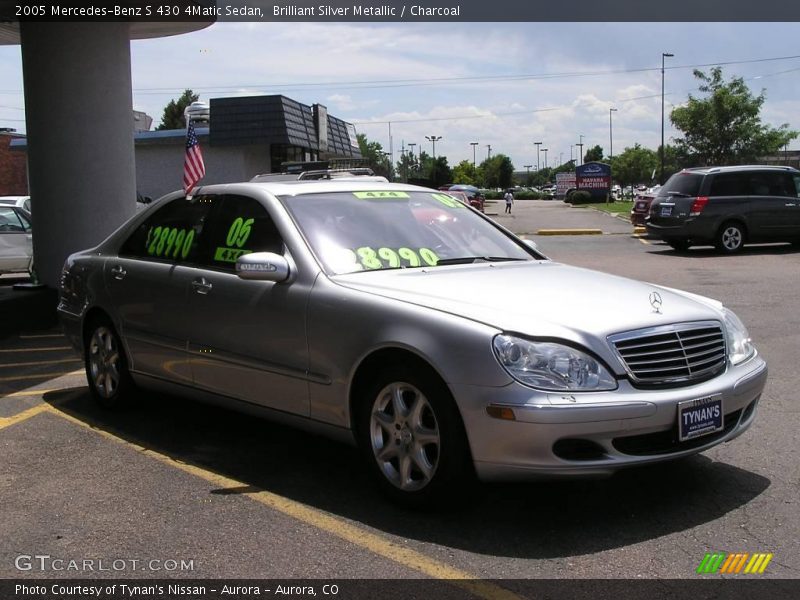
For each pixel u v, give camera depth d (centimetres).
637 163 9775
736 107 3666
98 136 1091
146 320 561
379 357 416
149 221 598
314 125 3322
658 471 465
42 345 895
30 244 1471
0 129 4388
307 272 459
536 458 364
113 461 497
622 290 442
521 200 8475
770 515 401
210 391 519
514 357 369
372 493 439
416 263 482
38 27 1066
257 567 353
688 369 399
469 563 354
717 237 1752
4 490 448
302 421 461
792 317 958
